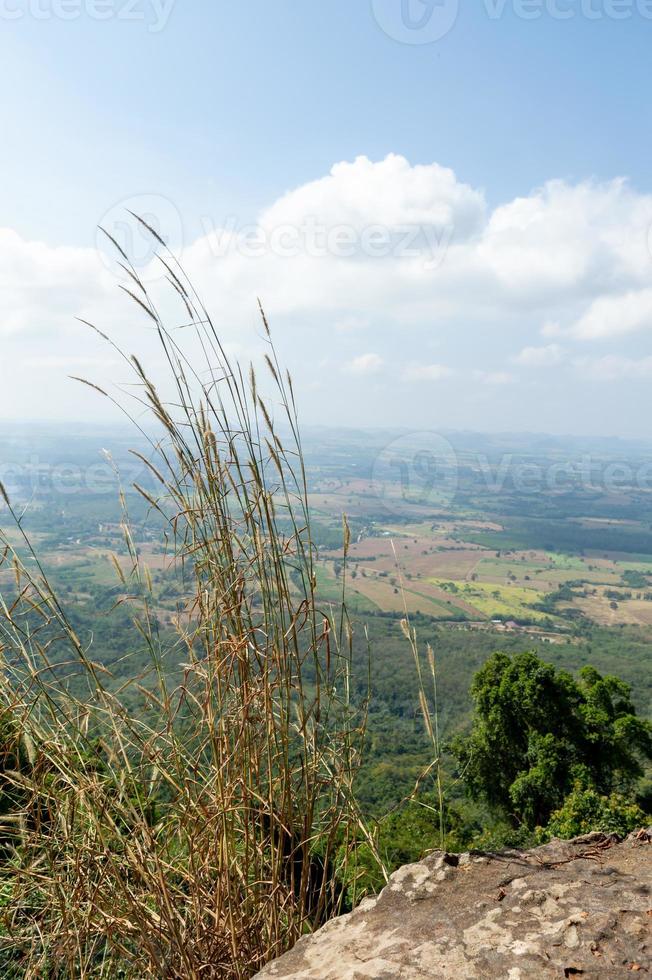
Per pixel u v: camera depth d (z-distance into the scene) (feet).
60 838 5.08
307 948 4.17
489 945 3.60
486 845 38.78
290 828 5.38
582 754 47.70
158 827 5.18
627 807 40.22
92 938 5.11
